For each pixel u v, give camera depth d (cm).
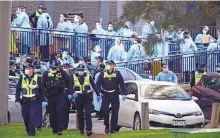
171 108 5875
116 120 5841
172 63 10275
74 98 5625
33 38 10462
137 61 10294
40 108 5531
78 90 5616
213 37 10769
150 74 10169
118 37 10600
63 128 5809
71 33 10969
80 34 10900
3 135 5619
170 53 10175
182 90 6397
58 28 11112
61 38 10688
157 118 5822
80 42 10812
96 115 8081
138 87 6278
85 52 10825
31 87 5428
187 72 10331
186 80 10325
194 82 8531
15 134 5681
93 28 12694
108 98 5784
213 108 5978
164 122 5797
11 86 7562
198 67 9475
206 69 10156
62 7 13288
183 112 5869
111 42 10894
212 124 5978
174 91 6309
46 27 10788
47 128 6119
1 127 6297
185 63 10338
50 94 5512
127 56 10406
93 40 10900
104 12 13075
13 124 6638
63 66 5803
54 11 13238
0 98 6525
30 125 5472
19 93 5478
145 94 6153
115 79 5800
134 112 6044
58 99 5512
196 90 7281
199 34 10600
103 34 10856
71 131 5997
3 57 6581
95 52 10512
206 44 10694
